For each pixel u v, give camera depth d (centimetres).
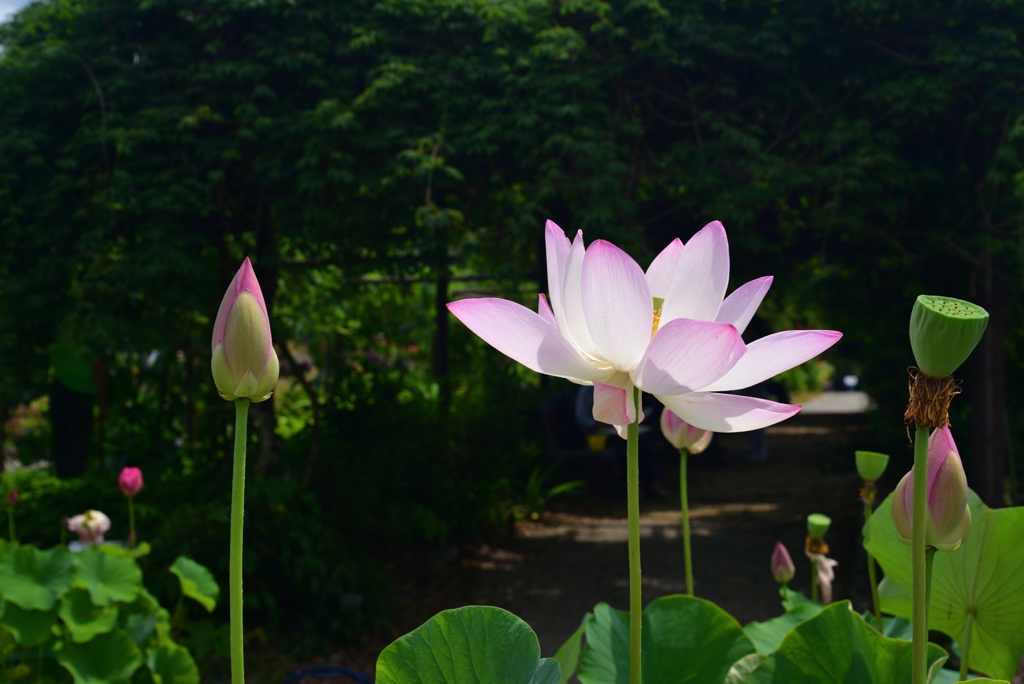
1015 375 558
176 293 405
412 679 80
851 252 573
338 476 508
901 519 73
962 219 447
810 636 90
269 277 471
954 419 531
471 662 80
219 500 418
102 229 389
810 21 391
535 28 411
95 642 237
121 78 396
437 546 550
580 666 113
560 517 659
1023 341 548
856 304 675
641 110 457
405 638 81
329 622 388
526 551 558
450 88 406
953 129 450
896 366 627
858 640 88
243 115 399
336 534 449
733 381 75
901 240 481
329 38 412
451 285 922
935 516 70
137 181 394
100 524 287
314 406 493
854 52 416
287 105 407
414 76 396
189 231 421
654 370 67
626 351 71
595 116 413
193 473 499
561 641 391
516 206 407
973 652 104
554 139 384
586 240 411
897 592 117
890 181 404
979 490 451
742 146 392
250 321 68
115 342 398
